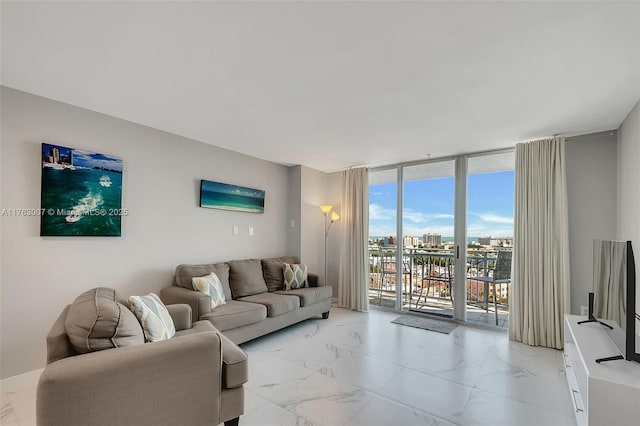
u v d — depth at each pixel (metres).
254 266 4.26
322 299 4.44
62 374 1.36
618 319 2.04
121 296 3.12
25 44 1.86
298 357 3.08
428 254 4.74
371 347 3.38
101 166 2.97
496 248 4.13
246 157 4.55
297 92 2.49
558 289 3.44
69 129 2.77
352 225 5.27
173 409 1.65
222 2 1.49
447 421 2.06
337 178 5.68
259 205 4.73
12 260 2.46
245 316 3.22
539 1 1.46
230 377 1.87
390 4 1.50
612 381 1.61
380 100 2.62
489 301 4.18
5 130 2.44
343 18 1.60
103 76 2.26
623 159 3.02
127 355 1.54
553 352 3.29
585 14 1.54
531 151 3.66
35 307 2.57
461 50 1.88
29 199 2.55
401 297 4.97
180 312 2.56
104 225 2.98
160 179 3.48
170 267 3.57
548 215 3.51
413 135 3.55
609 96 2.47
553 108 2.73
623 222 3.00
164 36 1.78
